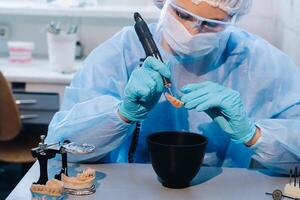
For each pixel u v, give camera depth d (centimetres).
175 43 131
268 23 223
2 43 294
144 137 144
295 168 123
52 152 110
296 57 178
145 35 122
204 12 123
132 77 117
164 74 116
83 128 125
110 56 143
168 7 128
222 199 111
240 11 132
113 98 129
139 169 128
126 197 110
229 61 146
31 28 292
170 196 112
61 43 253
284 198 110
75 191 110
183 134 123
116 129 125
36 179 118
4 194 276
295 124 128
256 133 123
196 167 115
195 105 116
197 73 144
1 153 240
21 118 246
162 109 142
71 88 138
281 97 140
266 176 127
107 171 126
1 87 220
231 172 129
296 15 179
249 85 144
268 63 144
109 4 290
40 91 247
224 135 144
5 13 281
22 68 264
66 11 276
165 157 112
